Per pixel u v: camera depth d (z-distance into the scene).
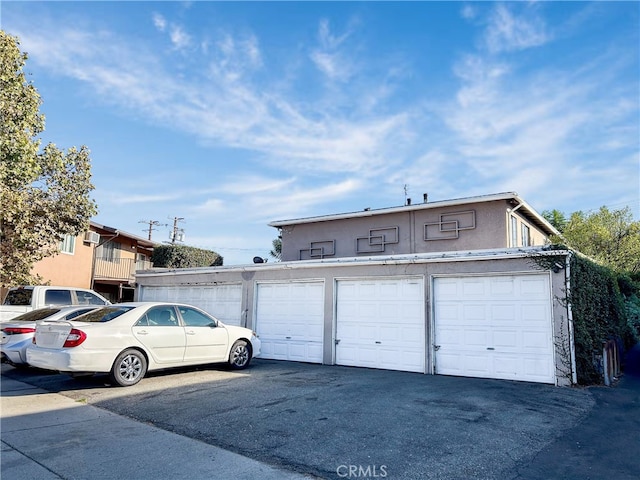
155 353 8.56
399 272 10.78
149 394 7.45
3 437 5.23
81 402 6.95
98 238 23.77
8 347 9.30
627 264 22.09
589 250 22.77
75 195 15.02
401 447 4.89
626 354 13.50
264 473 4.19
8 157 12.79
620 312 12.15
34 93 13.53
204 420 5.93
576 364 8.55
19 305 11.05
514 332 9.22
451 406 6.72
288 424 5.73
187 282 15.05
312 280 12.20
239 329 10.33
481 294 9.70
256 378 9.01
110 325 8.09
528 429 5.63
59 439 5.17
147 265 30.02
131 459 4.54
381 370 10.52
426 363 10.05
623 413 6.60
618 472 4.32
